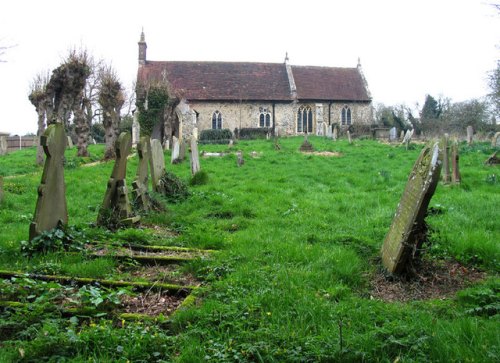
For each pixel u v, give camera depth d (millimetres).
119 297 4527
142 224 8023
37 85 30656
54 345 3357
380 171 14680
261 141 35406
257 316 3920
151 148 10102
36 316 3857
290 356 3227
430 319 3805
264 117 45969
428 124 45031
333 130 41000
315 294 4422
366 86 48750
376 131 38906
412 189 5168
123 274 5285
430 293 4754
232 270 5191
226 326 3717
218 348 3348
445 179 12109
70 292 4609
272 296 4238
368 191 11578
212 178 14055
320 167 17719
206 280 5012
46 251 5840
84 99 30578
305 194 11141
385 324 3650
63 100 22500
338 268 5160
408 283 4992
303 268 5258
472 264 5598
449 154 12203
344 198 10297
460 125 43531
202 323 3770
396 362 3143
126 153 7922
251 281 4723
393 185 12383
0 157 25172
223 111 44812
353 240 6457
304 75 48375
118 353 3295
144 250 6406
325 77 48812
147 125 30078
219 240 6703
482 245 5879
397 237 5207
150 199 9016
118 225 7469
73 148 31250
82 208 9281
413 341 3336
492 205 8664
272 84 46781
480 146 22703
